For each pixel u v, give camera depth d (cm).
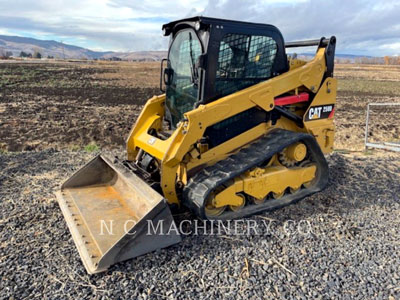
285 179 466
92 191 470
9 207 457
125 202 436
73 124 1084
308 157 514
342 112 1434
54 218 429
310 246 378
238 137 454
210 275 325
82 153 741
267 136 467
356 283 318
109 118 1195
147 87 2245
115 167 443
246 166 404
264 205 459
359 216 455
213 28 394
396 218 454
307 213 456
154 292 302
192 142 392
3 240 377
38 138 921
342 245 383
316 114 513
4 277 316
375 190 540
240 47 425
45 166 638
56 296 294
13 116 1169
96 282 312
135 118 1208
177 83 473
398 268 342
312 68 488
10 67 3475
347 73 4184
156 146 432
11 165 640
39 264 336
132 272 326
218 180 388
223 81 421
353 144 926
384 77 3606
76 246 359
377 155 763
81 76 2875
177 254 355
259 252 364
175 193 417
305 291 306
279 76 459
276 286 312
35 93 1780
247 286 311
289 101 480
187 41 442
